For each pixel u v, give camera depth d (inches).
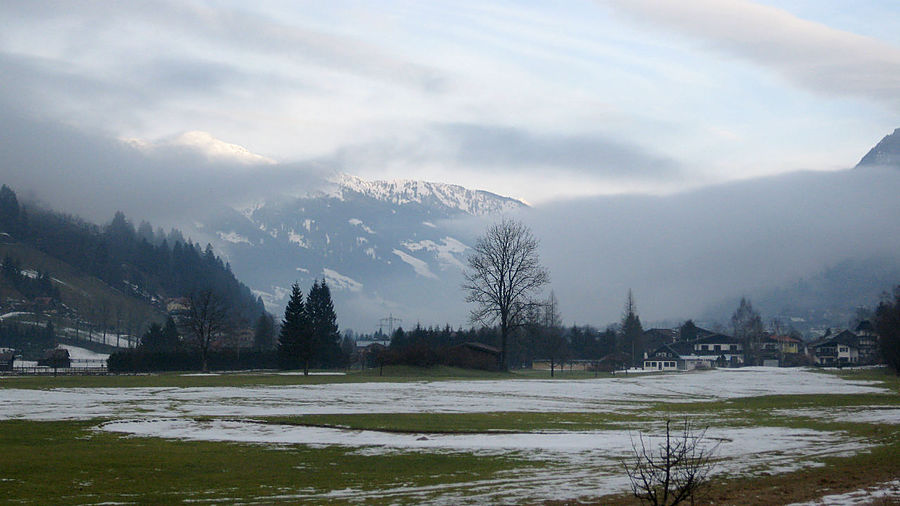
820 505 844.6
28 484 1016.2
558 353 6437.0
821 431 1582.2
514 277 4889.3
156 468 1138.0
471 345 5000.0
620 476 1057.5
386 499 913.5
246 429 1605.6
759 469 1089.4
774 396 2787.9
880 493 909.2
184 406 2123.5
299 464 1173.7
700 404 2411.4
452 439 1455.5
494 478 1051.3
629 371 6860.2
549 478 1047.0
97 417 1824.6
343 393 2726.4
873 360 7721.5
